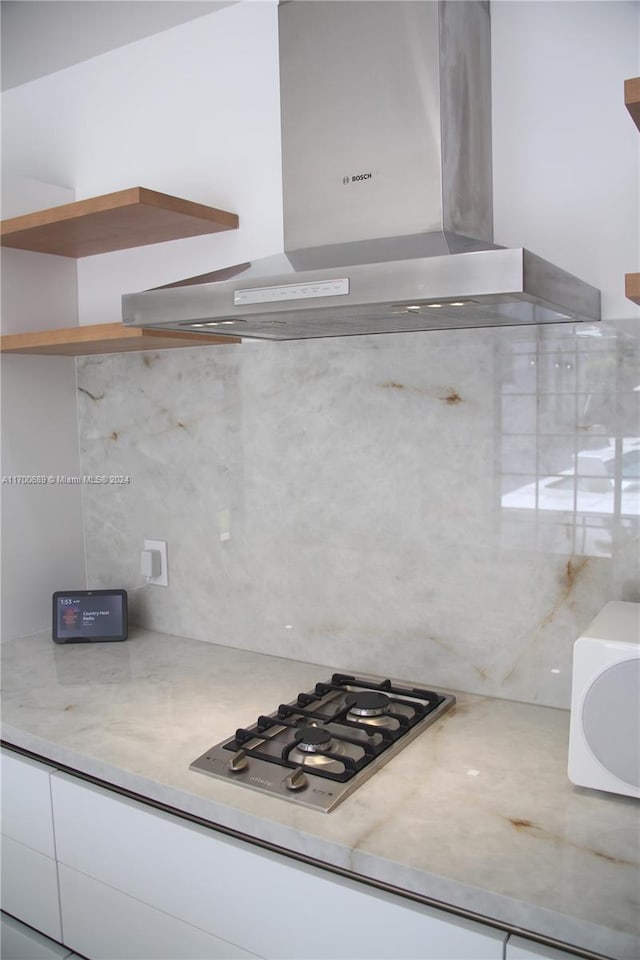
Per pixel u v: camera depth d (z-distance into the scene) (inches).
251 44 77.5
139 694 73.3
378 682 74.3
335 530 77.4
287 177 62.7
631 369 61.4
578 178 62.1
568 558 65.6
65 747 62.3
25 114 96.0
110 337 74.6
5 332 87.1
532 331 65.0
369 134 58.9
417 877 45.6
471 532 69.9
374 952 48.1
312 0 60.6
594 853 47.1
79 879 63.2
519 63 63.4
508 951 43.5
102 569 96.5
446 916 45.7
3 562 89.1
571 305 54.2
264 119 77.5
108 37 87.8
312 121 61.2
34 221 78.0
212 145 81.2
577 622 65.8
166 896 57.4
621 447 62.3
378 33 58.0
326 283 50.9
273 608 82.7
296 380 78.0
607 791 53.0
